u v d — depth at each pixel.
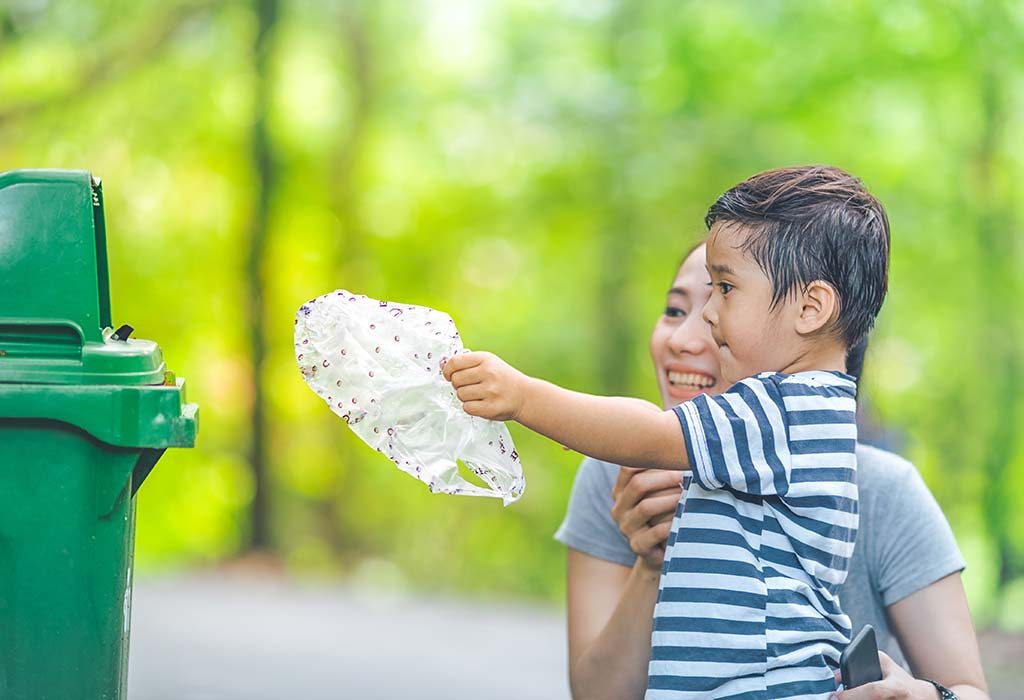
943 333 12.95
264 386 14.91
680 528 2.46
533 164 16.66
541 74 16.08
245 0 14.70
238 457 16.55
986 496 12.46
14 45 13.83
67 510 2.33
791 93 13.75
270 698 6.39
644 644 2.71
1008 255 12.70
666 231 15.54
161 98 15.35
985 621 9.45
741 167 14.47
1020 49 12.02
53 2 13.87
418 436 2.41
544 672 7.36
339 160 17.00
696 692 2.35
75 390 2.29
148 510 16.56
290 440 17.34
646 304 16.25
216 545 16.73
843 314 2.52
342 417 2.41
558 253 17.50
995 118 12.48
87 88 14.38
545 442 17.23
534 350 17.38
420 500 17.66
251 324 14.95
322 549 17.31
